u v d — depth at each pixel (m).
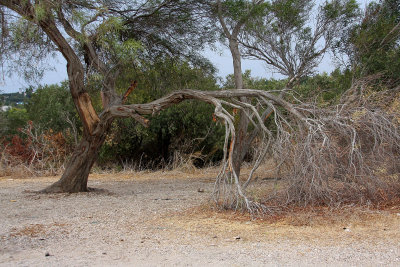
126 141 19.22
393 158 8.22
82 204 9.18
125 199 9.96
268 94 9.10
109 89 11.12
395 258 4.83
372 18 13.77
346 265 4.57
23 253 5.18
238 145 13.23
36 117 23.62
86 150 10.97
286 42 14.20
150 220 7.26
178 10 12.64
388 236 5.91
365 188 8.13
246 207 7.72
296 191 7.76
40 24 9.77
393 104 8.80
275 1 14.31
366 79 11.32
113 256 5.01
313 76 14.53
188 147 19.48
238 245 5.52
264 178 13.40
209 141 19.34
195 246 5.48
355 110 8.45
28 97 26.56
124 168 19.02
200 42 13.55
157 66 13.57
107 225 6.87
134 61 11.23
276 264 4.61
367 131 8.27
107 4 11.42
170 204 9.03
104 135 10.98
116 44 10.02
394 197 8.44
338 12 13.63
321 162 7.59
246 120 13.17
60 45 10.15
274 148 8.14
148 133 19.00
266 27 13.94
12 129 26.42
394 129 8.37
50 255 5.08
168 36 13.16
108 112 10.56
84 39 10.09
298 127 8.39
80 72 10.45
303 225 6.69
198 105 19.00
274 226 6.66
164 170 18.94
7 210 8.48
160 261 4.78
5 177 17.25
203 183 14.03
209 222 7.01
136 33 12.87
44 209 8.56
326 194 7.74
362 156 7.99
